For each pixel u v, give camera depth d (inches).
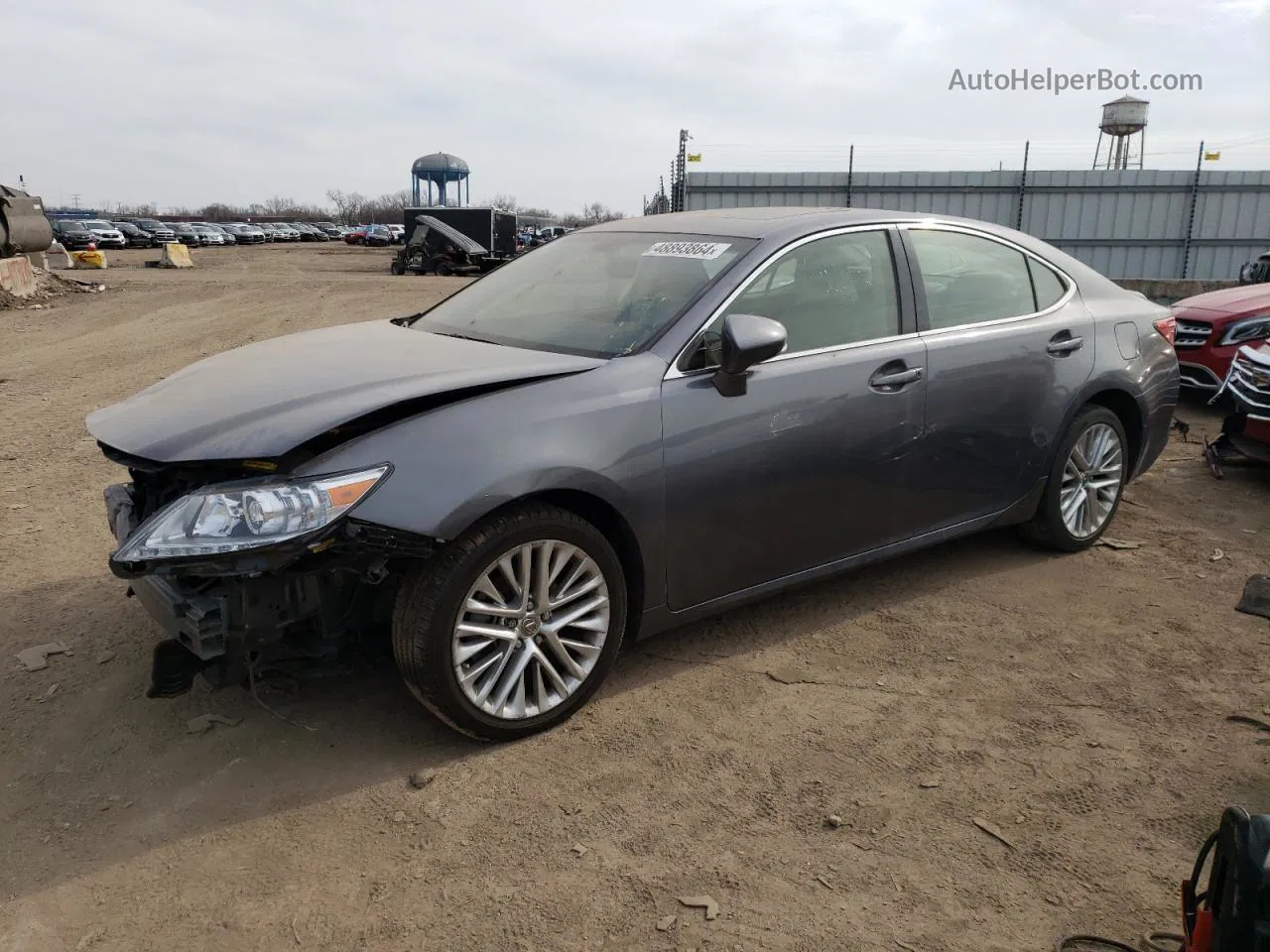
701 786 115.7
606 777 117.4
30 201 864.3
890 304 155.9
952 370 159.5
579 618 127.1
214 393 125.8
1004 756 122.3
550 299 154.9
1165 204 829.8
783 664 145.1
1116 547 194.1
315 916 95.7
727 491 135.4
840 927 93.7
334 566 109.3
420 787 115.3
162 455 112.0
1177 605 167.0
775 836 107.0
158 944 92.2
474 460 113.4
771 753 122.7
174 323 608.1
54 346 508.1
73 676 140.6
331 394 118.7
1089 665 145.6
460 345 143.2
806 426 141.6
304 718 130.1
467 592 115.0
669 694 136.6
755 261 142.3
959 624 159.2
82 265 1261.1
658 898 97.7
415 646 113.9
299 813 111.0
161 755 122.1
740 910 95.8
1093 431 186.7
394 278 1116.5
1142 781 117.0
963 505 167.9
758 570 143.3
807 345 144.4
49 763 120.7
